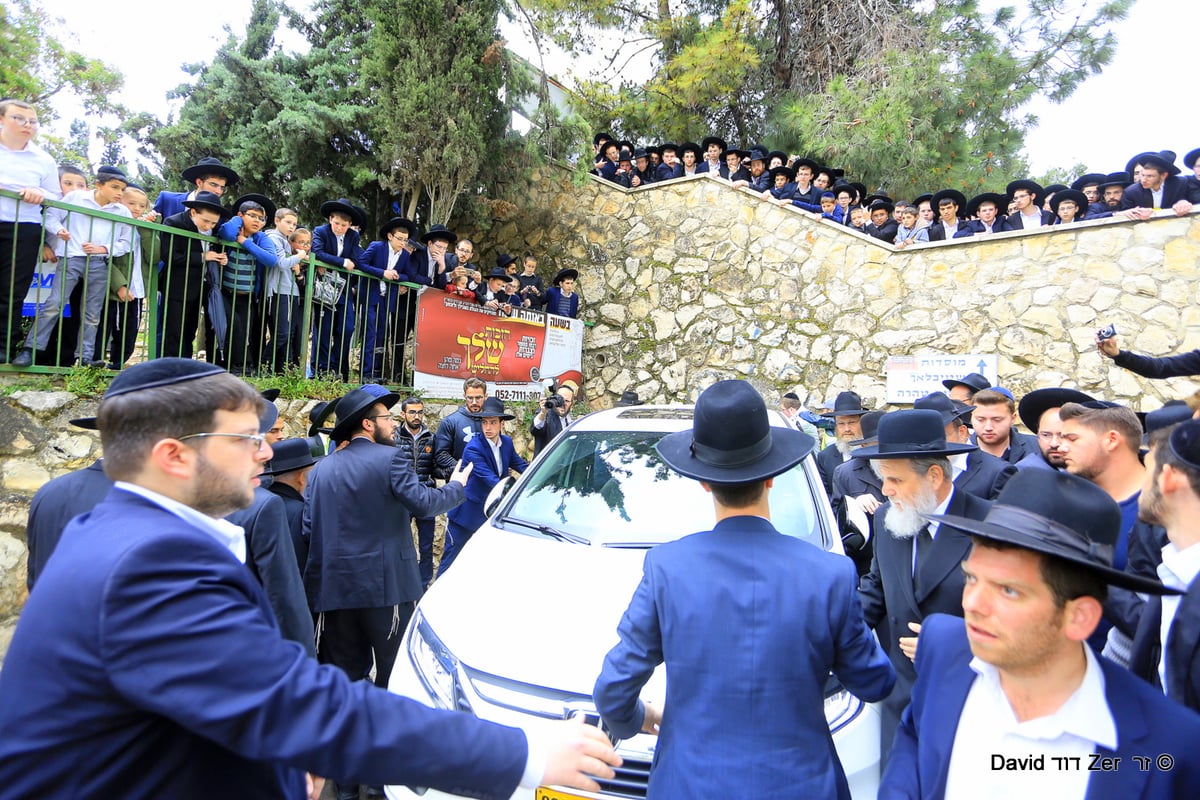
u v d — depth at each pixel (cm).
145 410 124
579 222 952
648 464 362
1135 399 661
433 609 276
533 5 923
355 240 619
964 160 1005
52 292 388
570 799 211
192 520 128
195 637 105
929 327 753
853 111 969
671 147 976
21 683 105
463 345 690
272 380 491
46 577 111
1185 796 112
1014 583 118
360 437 347
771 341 830
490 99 758
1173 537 164
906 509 237
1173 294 649
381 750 109
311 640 240
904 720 154
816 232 819
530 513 348
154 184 965
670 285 892
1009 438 399
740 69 1111
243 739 104
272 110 794
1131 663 172
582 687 220
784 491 337
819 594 162
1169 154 698
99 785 104
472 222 980
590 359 922
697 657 161
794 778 153
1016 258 719
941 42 1064
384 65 720
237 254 488
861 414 468
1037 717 123
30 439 361
